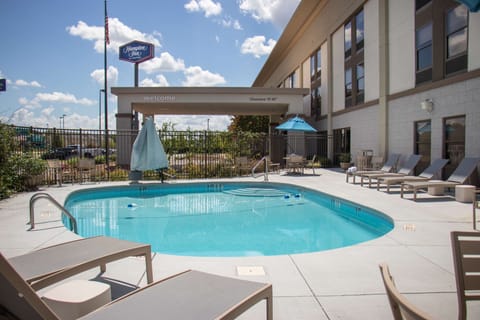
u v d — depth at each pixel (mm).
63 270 2621
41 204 8289
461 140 10594
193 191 12398
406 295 3145
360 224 7695
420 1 12438
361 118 17344
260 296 2197
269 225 7625
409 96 13211
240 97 20219
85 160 12938
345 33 19359
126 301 2066
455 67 10695
